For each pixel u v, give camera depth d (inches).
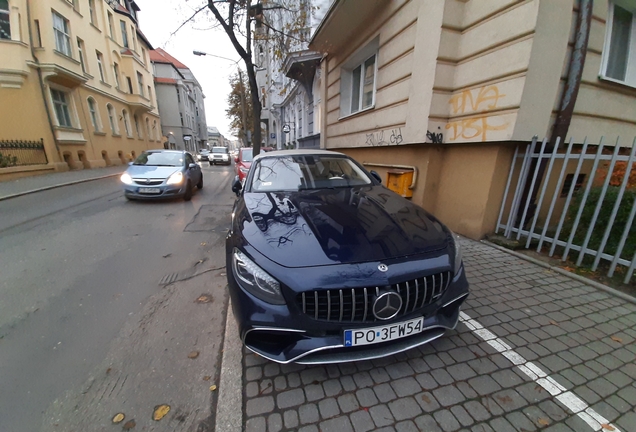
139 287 116.0
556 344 81.3
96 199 290.8
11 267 134.5
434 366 73.4
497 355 77.1
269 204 97.1
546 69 130.0
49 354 79.0
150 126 968.3
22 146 417.1
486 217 157.4
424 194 186.5
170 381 69.7
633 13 165.3
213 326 91.1
